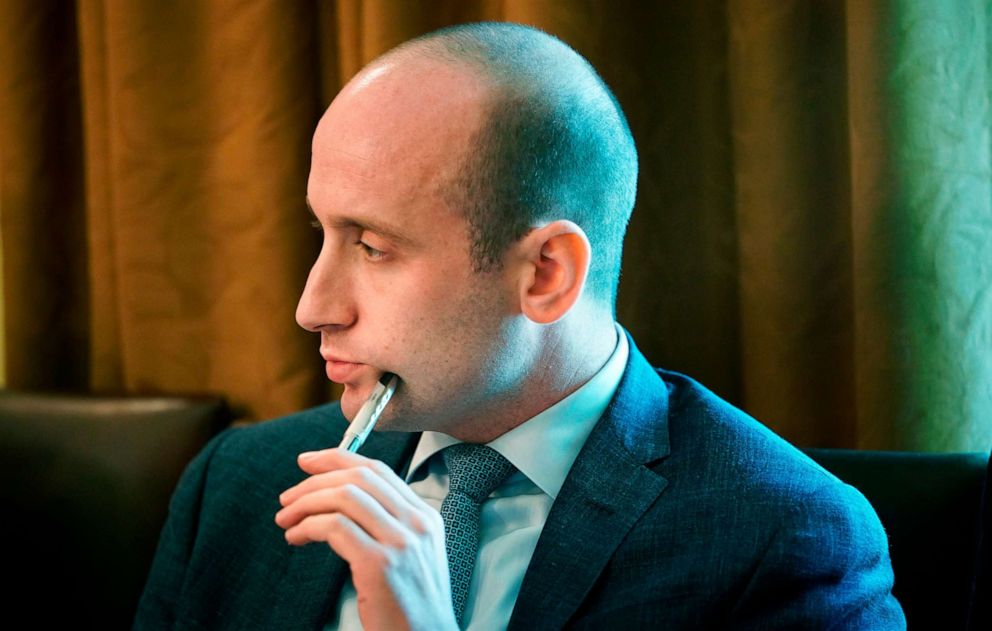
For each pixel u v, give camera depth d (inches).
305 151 122.9
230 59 123.3
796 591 69.9
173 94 126.1
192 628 83.9
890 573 74.4
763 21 105.7
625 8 109.0
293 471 88.8
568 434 78.7
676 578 71.3
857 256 99.3
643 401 80.6
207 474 92.6
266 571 84.2
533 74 70.9
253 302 124.4
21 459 114.5
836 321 107.3
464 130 68.2
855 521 73.1
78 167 136.2
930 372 98.0
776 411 108.2
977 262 98.7
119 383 133.4
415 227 68.2
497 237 69.4
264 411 125.3
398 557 65.8
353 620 79.2
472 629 75.0
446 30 73.2
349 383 72.6
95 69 129.9
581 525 74.8
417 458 83.9
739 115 108.8
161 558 91.0
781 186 106.4
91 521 112.9
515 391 75.4
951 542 81.8
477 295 69.9
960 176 97.9
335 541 65.6
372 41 113.7
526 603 72.9
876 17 96.4
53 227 135.0
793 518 71.7
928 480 83.4
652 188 111.9
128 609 111.6
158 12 125.3
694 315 113.1
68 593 112.8
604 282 77.7
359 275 70.8
